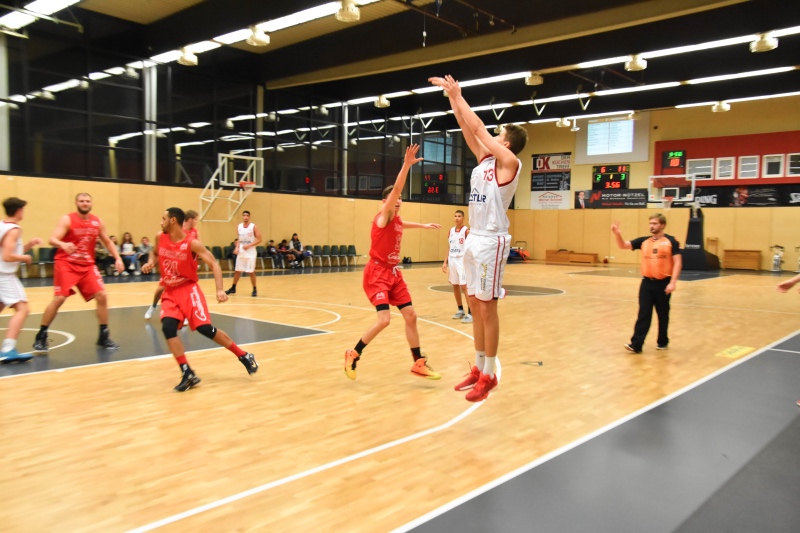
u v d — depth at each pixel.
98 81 16.22
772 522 2.59
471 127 3.39
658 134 25.27
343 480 3.03
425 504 2.75
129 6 14.99
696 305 11.27
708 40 12.53
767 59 14.77
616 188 26.45
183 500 2.77
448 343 7.01
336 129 22.52
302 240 21.17
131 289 12.23
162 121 17.59
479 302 3.63
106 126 16.42
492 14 12.81
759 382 5.23
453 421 4.06
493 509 2.69
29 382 4.96
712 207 23.98
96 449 3.45
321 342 6.94
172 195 17.61
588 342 7.22
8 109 14.66
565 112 22.22
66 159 15.71
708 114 24.05
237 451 3.44
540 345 6.99
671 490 2.92
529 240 29.22
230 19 13.59
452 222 27.11
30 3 12.94
